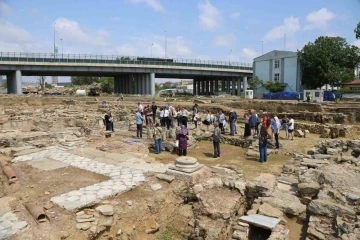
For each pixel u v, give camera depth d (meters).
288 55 57.28
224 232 7.89
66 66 49.12
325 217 7.43
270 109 37.16
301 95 49.12
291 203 8.18
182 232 8.52
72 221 6.78
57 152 12.88
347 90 50.50
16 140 14.37
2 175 9.73
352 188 8.44
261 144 14.16
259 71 63.09
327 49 51.94
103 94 62.25
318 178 9.51
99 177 9.70
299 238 7.09
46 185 8.85
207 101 43.94
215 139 15.09
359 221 6.81
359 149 13.59
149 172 10.24
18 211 7.14
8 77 52.06
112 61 53.34
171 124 20.53
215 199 8.95
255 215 7.60
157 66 57.41
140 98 48.44
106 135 17.58
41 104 38.06
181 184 9.41
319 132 22.06
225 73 68.62
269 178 10.30
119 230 7.21
